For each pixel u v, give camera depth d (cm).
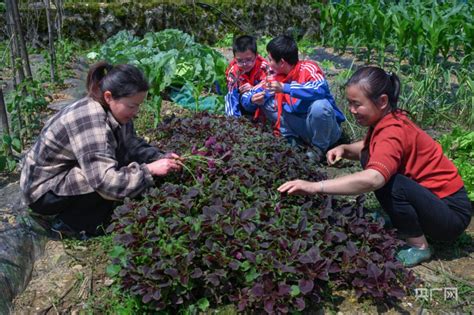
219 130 434
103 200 339
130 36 767
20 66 493
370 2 834
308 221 309
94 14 866
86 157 314
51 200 331
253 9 948
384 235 308
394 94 308
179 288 275
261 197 319
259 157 370
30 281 314
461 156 445
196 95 532
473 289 309
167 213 304
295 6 977
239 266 276
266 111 488
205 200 316
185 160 353
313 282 277
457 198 322
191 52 639
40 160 331
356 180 293
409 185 308
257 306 277
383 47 743
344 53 861
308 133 470
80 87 647
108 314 292
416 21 673
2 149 422
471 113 562
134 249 287
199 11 922
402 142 304
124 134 344
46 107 557
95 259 328
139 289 269
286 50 444
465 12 779
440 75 643
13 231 338
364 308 289
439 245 351
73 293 304
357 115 314
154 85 559
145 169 327
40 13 830
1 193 392
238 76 499
